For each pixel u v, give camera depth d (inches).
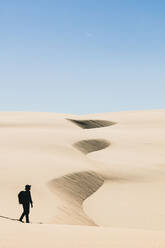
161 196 1626.5
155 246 413.1
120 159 2235.5
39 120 3580.2
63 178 1571.1
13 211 1048.8
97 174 1829.5
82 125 3789.4
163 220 1339.8
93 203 1492.4
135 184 1786.4
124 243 430.9
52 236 475.2
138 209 1445.6
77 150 2316.7
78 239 456.4
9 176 1433.3
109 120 4018.2
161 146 2618.1
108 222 1285.7
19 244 406.9
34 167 1620.3
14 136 2421.3
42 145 2208.4
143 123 3715.6
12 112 4244.6
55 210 1164.5
